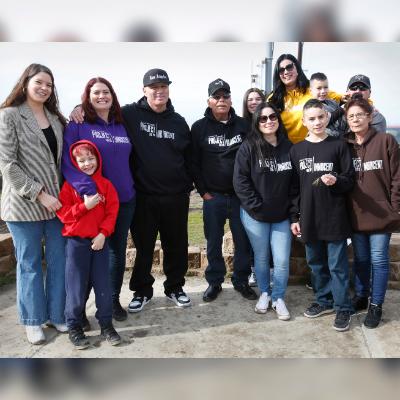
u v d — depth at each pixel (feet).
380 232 10.62
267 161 11.09
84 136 10.29
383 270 10.77
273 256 11.60
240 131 12.13
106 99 10.37
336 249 10.74
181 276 12.34
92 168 9.97
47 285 10.63
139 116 11.27
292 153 11.10
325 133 11.08
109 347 10.11
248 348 10.03
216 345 10.18
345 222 10.68
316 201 10.64
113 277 11.28
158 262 14.49
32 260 10.10
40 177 9.73
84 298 10.18
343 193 10.71
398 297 12.55
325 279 11.46
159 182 11.34
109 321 10.24
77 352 9.91
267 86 22.31
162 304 12.44
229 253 14.17
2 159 9.36
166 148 11.37
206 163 12.10
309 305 12.29
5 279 13.96
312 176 10.64
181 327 11.08
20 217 9.71
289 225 11.48
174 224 11.79
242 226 12.35
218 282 12.66
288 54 12.53
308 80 12.85
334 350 9.88
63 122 10.47
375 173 10.47
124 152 10.73
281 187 11.18
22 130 9.57
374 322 10.79
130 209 11.04
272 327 11.03
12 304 12.51
